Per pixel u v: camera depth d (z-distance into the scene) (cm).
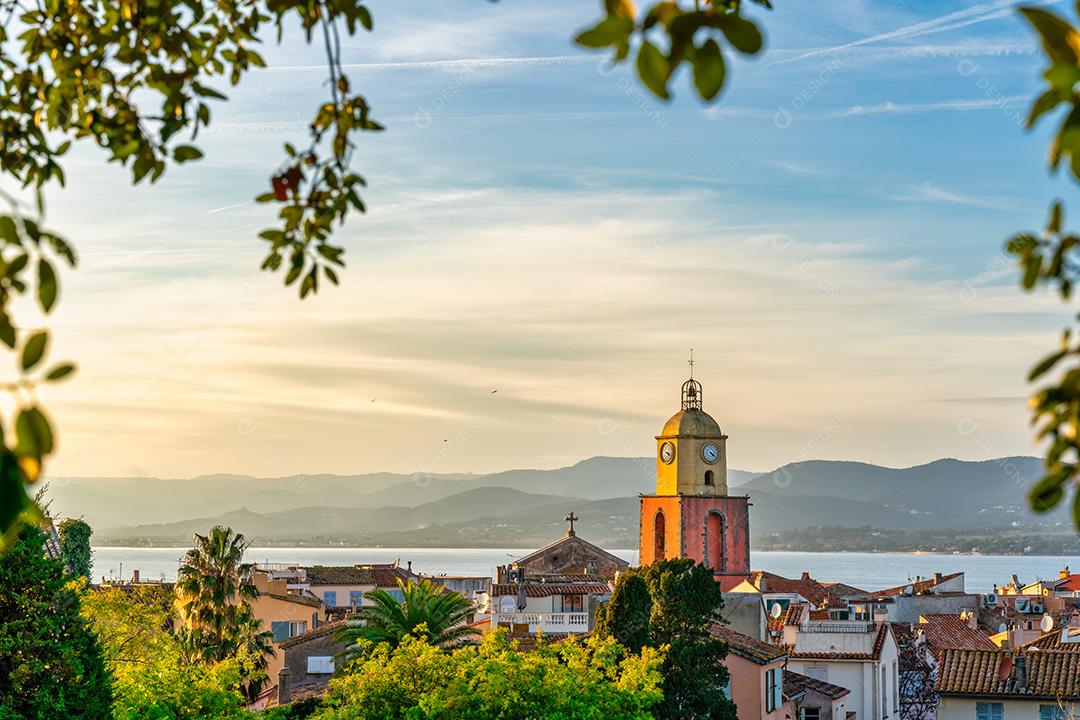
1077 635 7694
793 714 7456
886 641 8631
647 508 12269
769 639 8806
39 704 3519
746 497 12044
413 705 4775
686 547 11806
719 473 12069
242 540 7994
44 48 1372
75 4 1362
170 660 5241
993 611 12069
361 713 4766
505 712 4634
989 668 6481
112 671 3994
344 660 6806
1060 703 5953
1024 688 6303
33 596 3644
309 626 9806
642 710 4928
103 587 7706
